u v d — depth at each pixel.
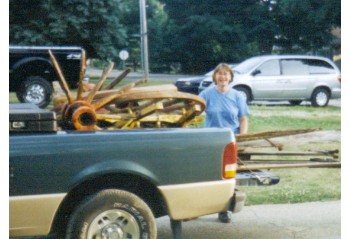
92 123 5.86
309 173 10.18
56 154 5.05
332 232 6.74
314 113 19.77
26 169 4.98
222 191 5.51
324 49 58.22
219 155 5.50
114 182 5.41
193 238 6.54
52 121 5.18
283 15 55.06
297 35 55.91
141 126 6.35
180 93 6.19
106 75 5.98
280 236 6.59
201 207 5.47
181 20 59.97
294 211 7.64
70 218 5.21
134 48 70.06
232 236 6.61
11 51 17.30
